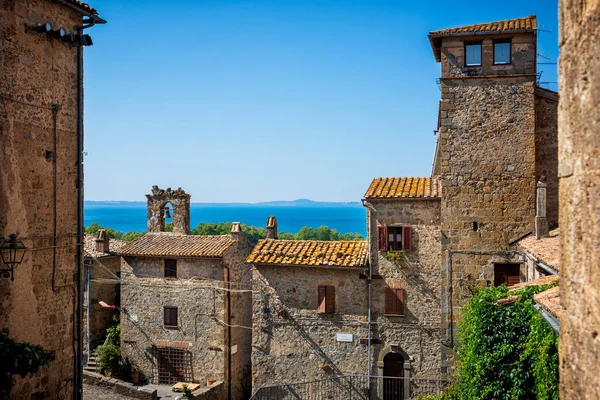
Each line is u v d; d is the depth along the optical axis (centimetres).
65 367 1552
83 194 1630
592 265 529
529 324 1496
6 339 1221
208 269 3111
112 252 3588
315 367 2569
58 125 1529
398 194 2458
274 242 2780
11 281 1359
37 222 1448
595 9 511
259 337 2639
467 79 2220
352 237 12638
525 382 1506
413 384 2431
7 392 1230
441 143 2245
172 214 3606
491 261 2195
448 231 2236
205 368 3095
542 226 1998
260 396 2611
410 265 2456
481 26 2202
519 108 2184
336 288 2558
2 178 1334
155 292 3200
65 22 1555
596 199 517
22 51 1395
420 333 2444
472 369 1619
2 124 1332
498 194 2195
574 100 566
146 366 3197
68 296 1566
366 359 2506
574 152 568
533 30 2130
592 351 532
